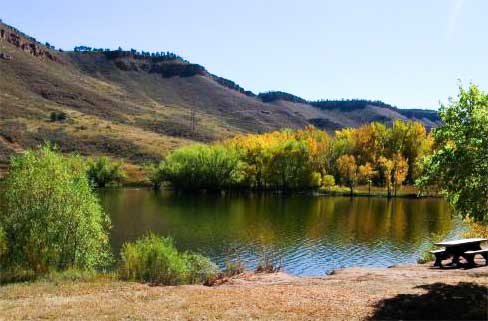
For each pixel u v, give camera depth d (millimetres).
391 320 13188
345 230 56969
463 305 14141
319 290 17797
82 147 177250
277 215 70500
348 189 112312
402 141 117188
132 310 15156
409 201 93375
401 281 19078
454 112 15586
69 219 26703
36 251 25281
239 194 109875
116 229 56156
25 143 165500
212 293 17906
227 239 50938
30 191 26359
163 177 118750
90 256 27391
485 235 30250
